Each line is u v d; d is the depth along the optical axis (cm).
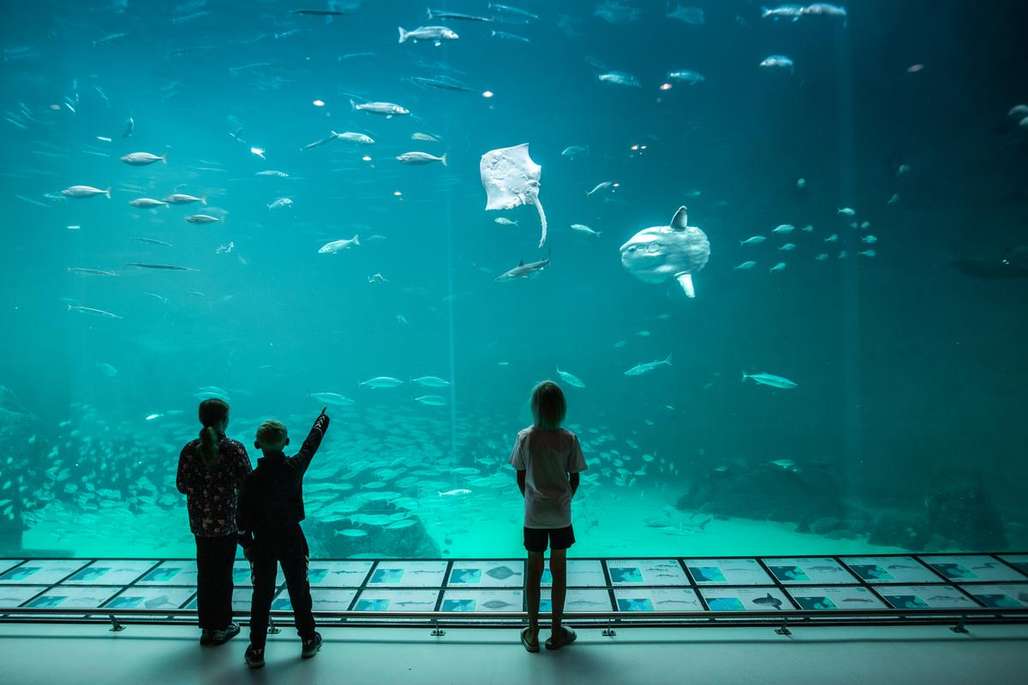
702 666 311
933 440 2062
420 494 1508
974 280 2186
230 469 335
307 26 1750
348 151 2488
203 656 328
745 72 2114
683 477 1783
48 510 1312
